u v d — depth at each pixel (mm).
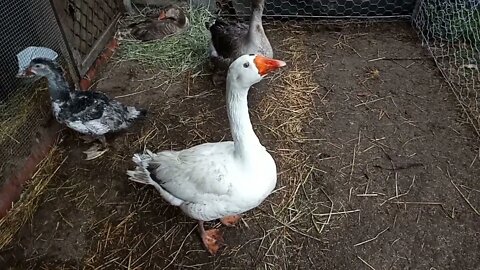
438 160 1324
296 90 1548
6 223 1250
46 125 1408
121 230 1218
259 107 1501
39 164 1372
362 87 1543
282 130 1431
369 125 1428
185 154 1098
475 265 1111
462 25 1636
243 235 1188
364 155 1348
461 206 1221
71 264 1163
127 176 1333
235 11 1827
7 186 1273
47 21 1397
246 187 1007
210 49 1591
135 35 1771
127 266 1149
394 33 1731
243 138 983
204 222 1214
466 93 1496
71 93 1329
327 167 1324
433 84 1537
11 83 1361
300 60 1652
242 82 908
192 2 1869
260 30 1429
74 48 1523
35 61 1226
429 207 1223
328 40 1722
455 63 1591
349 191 1267
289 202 1248
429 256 1131
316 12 1790
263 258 1144
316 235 1180
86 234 1218
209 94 1563
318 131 1421
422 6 1686
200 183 1030
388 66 1609
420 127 1413
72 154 1400
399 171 1305
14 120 1339
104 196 1295
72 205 1280
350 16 1782
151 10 1888
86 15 1588
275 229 1194
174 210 1245
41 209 1276
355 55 1656
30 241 1214
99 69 1668
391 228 1186
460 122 1419
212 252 1155
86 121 1312
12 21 1302
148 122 1479
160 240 1191
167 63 1679
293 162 1341
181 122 1477
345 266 1124
